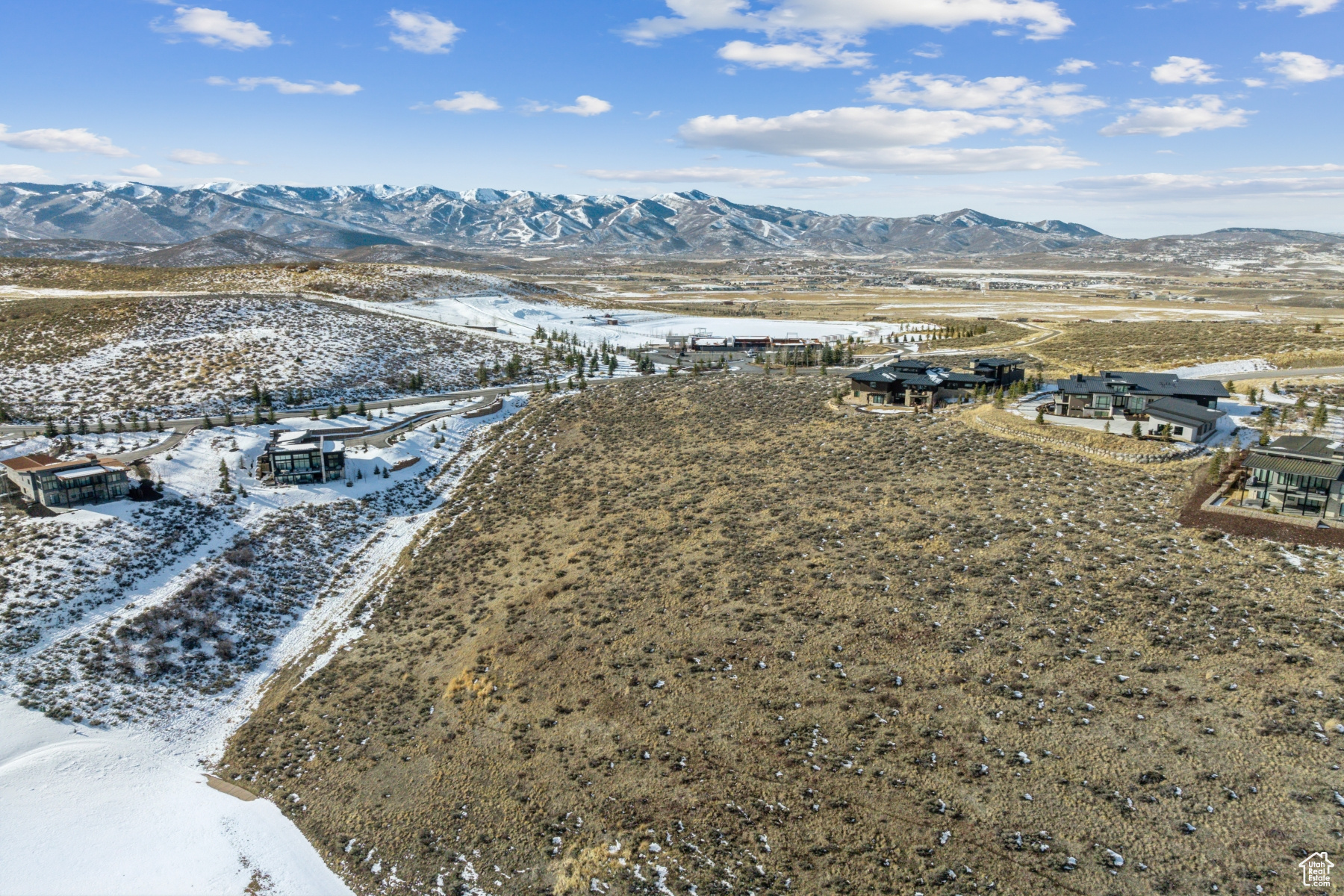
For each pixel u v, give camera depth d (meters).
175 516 75.00
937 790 36.53
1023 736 38.72
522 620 56.62
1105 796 34.78
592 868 35.25
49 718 49.81
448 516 81.31
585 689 47.53
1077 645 44.38
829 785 37.81
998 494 64.44
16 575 62.78
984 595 50.22
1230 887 30.03
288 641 61.00
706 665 47.75
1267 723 37.00
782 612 51.94
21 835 39.62
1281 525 52.25
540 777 41.31
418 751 44.81
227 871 37.50
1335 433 71.19
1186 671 41.25
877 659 45.88
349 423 104.00
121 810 42.12
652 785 39.44
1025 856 32.75
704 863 34.72
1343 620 42.75
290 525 77.38
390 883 36.31
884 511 64.25
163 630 59.09
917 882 32.41
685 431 95.69
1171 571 49.81
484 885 35.56
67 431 89.50
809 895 32.62
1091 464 68.19
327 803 41.94
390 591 66.25
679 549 63.25
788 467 77.81
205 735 50.28
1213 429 73.88
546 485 84.62
